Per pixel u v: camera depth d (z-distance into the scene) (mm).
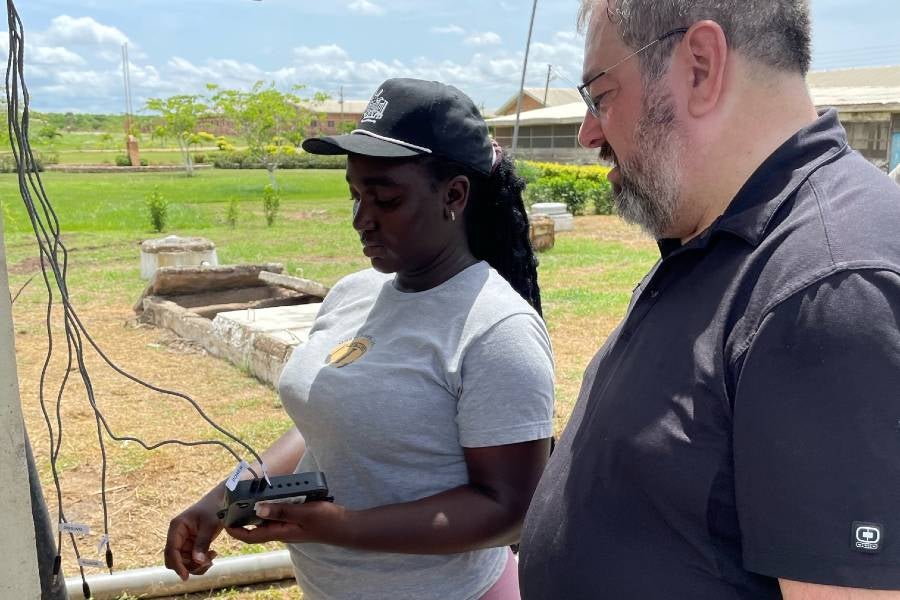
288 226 19391
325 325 2031
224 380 6840
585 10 1431
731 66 1245
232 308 8797
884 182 1181
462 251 1853
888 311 1021
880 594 1005
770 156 1247
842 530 1016
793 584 1073
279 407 6117
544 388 1696
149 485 4598
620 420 1311
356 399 1726
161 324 8586
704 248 1280
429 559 1780
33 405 6125
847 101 21328
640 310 1419
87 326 8688
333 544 1586
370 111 1734
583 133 1492
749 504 1111
